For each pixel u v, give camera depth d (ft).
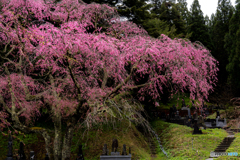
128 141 64.75
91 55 45.16
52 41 40.52
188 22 168.35
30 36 37.96
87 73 49.90
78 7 50.52
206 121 90.27
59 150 40.22
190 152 58.65
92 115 40.40
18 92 46.98
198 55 50.26
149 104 84.07
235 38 127.95
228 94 116.67
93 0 68.95
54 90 43.21
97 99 42.55
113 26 56.49
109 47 42.91
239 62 119.85
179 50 46.32
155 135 78.13
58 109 42.06
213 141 63.57
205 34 160.76
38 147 55.57
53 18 51.29
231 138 63.87
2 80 44.91
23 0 42.91
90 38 43.91
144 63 48.47
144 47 44.96
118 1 79.10
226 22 182.19
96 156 57.11
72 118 41.73
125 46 47.09
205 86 52.21
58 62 49.06
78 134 62.13
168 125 84.99
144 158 59.57
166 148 67.51
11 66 49.44
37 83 50.03
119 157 52.26
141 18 81.46
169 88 70.44
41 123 61.77
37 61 44.93
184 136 69.82
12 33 41.04
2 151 51.70
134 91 68.74
